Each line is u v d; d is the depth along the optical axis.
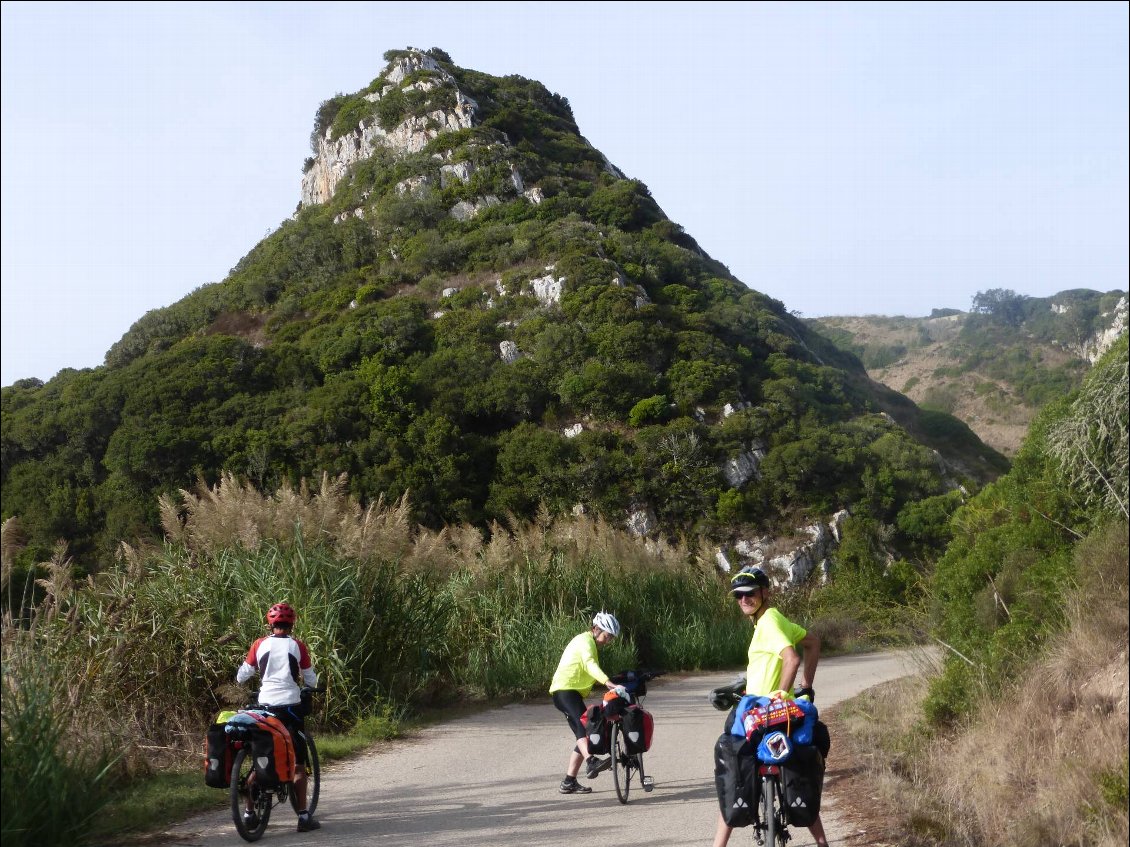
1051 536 11.52
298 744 7.85
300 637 12.53
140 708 11.18
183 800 8.60
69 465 60.00
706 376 63.31
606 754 9.15
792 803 6.01
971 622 11.89
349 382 60.91
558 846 7.21
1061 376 149.62
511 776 10.24
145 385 60.34
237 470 55.44
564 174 96.44
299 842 7.42
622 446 58.84
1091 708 7.85
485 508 55.59
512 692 16.88
